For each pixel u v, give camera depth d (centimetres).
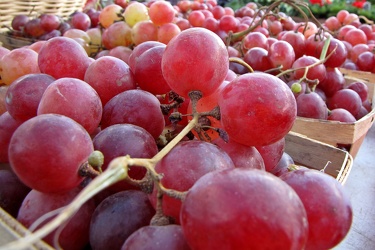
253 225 6
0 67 15
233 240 6
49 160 8
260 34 27
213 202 6
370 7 68
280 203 6
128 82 12
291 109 9
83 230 9
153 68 12
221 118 9
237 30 30
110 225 9
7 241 7
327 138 19
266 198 6
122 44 26
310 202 8
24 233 7
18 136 8
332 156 16
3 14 32
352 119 21
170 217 8
